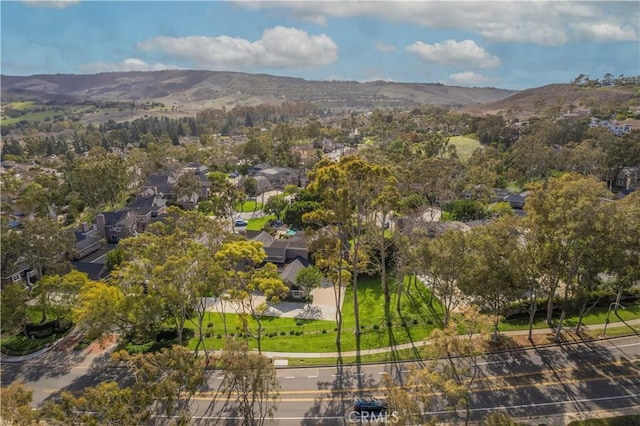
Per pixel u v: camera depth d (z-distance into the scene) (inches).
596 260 1887.3
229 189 3954.2
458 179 4665.4
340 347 2118.6
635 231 1798.7
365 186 2102.6
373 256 2748.5
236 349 1409.9
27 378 1968.5
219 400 1748.3
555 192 1948.8
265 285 1920.5
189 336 2255.2
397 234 2672.2
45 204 4077.3
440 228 3201.3
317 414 1659.7
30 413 1154.0
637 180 4793.3
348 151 7859.3
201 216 2743.6
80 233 3646.7
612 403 1663.4
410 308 2497.5
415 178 4023.1
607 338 2096.5
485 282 1913.1
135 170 5816.9
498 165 5492.1
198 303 2320.4
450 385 1231.5
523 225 2011.6
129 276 2041.1
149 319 1983.3
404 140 7194.9
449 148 6407.5
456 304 2144.4
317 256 2447.1
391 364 1972.2
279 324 2368.4
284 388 1823.3
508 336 2132.1
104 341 2198.6
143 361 1352.1
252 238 3415.4
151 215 4217.5
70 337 2303.2
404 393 1291.8
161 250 2128.4
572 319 2277.3
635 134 5022.1
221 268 1999.3
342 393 1781.5
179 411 1582.2
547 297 2369.6
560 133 6550.2
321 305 2588.6
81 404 1190.3
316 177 2017.7
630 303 2406.5
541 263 1967.3
